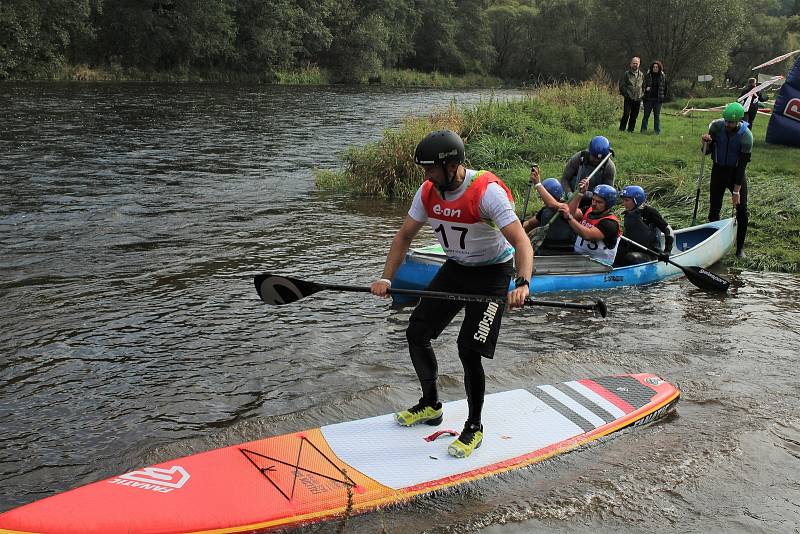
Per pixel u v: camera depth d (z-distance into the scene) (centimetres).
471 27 6391
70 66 3647
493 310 400
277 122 2281
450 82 5862
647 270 799
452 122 1501
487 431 445
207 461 394
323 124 2262
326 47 4888
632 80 1672
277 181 1336
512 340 621
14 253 820
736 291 779
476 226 389
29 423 455
